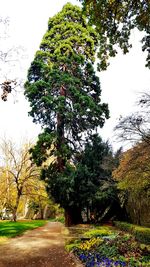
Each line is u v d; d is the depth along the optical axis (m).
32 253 11.16
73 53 24.03
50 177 21.20
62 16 26.05
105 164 20.98
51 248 12.34
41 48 25.83
